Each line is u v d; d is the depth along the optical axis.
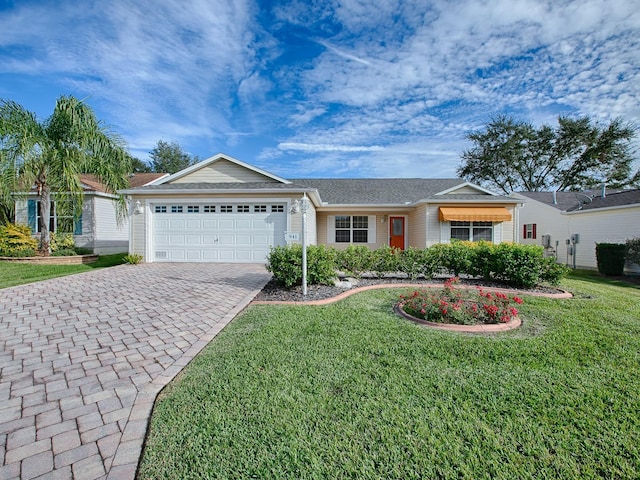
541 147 34.66
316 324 5.64
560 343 4.82
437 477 2.28
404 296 6.98
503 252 9.55
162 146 49.44
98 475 2.28
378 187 21.33
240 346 4.63
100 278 9.94
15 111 12.66
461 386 3.52
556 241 19.17
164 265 12.99
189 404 3.14
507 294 8.30
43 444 2.60
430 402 3.20
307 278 8.77
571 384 3.58
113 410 3.08
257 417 2.93
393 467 2.36
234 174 15.90
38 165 12.80
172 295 7.78
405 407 3.11
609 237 15.54
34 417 2.96
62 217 15.41
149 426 2.83
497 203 16.14
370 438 2.66
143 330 5.34
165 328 5.45
